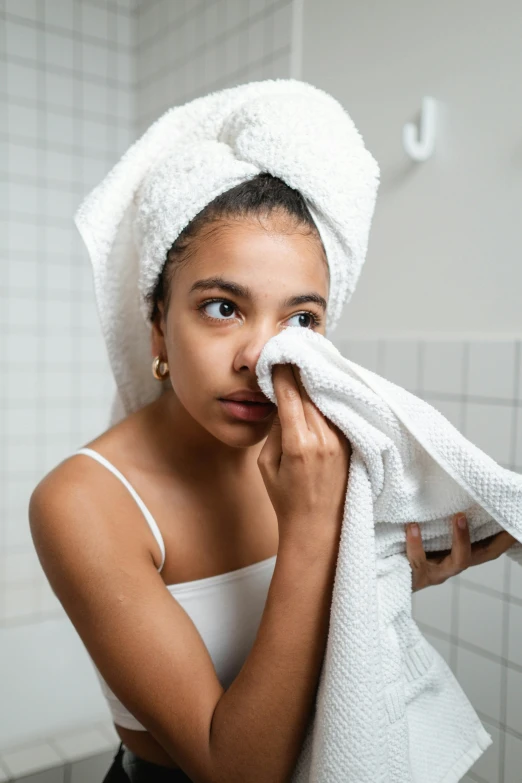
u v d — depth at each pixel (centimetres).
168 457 62
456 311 112
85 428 210
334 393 47
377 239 127
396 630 55
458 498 51
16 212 193
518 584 101
